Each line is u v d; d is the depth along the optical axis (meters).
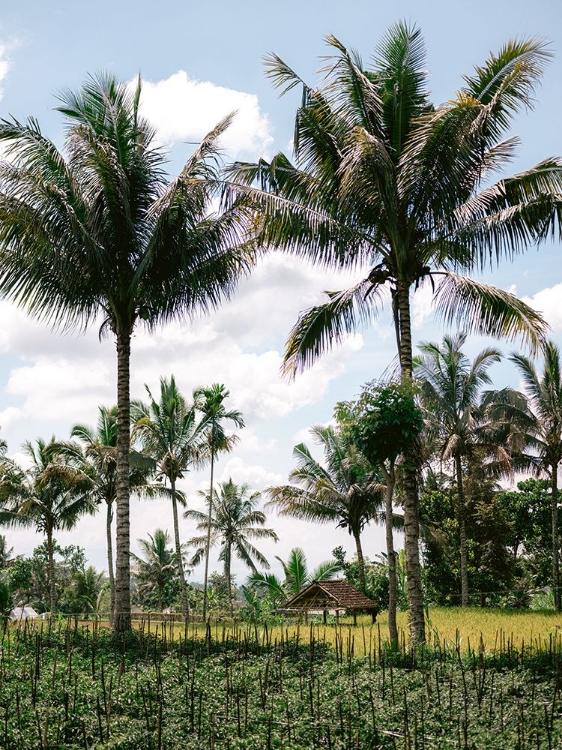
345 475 39.06
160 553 61.25
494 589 40.81
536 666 11.38
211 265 20.05
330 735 8.51
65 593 58.38
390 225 16.55
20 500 42.62
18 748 7.90
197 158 18.09
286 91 17.38
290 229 17.25
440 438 37.00
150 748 8.16
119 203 18.41
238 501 51.25
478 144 16.44
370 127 17.03
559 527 46.41
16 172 17.81
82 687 10.33
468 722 8.69
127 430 18.94
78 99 18.97
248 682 11.00
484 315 16.89
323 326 18.09
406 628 22.25
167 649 14.27
